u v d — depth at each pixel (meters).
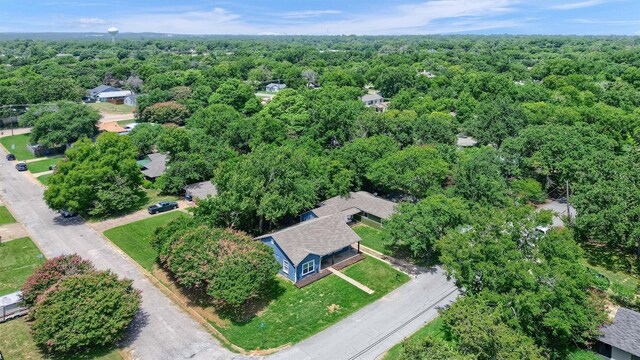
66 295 26.59
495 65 148.75
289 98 74.31
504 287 26.25
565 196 54.66
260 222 42.97
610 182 39.34
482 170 44.41
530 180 51.00
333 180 49.75
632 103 88.00
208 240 33.06
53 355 26.06
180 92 98.38
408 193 50.19
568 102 81.81
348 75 122.81
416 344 22.06
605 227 37.34
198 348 27.06
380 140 54.06
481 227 28.05
